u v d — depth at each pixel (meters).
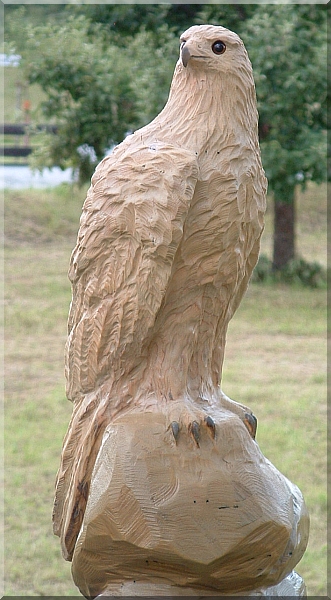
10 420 7.02
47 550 5.25
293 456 6.25
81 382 2.51
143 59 9.22
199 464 2.30
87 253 2.40
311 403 7.20
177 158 2.32
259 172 2.49
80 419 2.50
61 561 5.15
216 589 2.32
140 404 2.44
